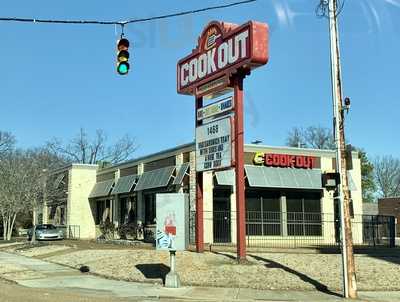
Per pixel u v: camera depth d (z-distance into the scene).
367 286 17.53
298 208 31.97
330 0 16.45
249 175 30.00
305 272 18.86
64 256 25.16
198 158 22.27
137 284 17.20
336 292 16.27
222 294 15.45
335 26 16.47
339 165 16.09
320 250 25.50
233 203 30.30
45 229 41.28
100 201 45.41
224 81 20.86
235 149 20.17
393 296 16.00
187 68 23.36
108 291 15.87
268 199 31.30
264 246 28.66
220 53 21.12
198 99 22.72
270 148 31.12
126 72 15.19
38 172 39.78
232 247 25.97
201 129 22.09
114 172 42.38
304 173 31.62
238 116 20.19
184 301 14.31
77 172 45.62
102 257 22.92
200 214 22.77
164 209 16.72
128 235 37.00
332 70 16.41
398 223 61.69
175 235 16.52
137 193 37.16
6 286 17.05
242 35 19.88
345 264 15.56
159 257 21.19
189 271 18.62
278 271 18.77
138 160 37.94
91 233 45.47
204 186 29.61
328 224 32.16
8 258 26.34
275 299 14.91
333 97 16.34
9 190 38.59
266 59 19.48
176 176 31.72
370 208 68.75
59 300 13.96
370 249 28.45
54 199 45.31
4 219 43.38
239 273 18.30
